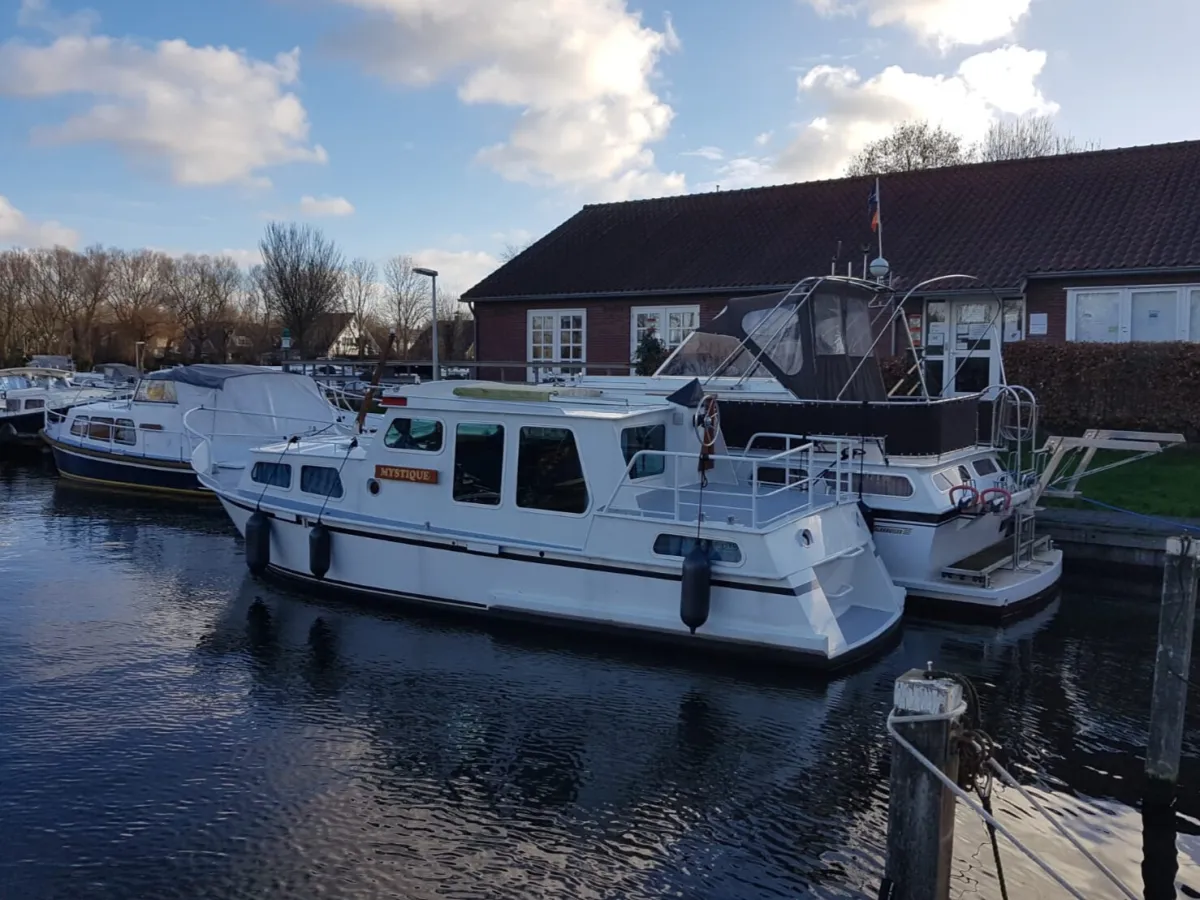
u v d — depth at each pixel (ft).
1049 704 26.84
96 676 29.01
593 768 23.13
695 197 88.38
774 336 37.55
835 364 38.27
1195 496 42.68
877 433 34.96
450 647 31.17
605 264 81.46
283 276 146.51
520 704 26.86
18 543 47.88
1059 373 50.72
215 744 24.32
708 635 29.27
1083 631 32.89
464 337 192.75
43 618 34.86
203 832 20.18
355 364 61.52
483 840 19.93
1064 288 59.72
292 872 18.80
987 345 62.28
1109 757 23.72
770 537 28.30
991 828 17.44
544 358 81.92
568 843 19.84
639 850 19.60
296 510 36.70
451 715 26.14
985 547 37.78
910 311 64.23
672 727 25.38
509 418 32.35
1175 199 61.98
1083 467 40.45
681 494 33.32
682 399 34.19
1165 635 21.06
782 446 36.96
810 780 22.54
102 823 20.52
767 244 75.51
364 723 25.63
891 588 32.32
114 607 36.19
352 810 21.12
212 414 61.36
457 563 33.19
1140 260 57.21
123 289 231.30
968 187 72.54
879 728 25.26
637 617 30.17
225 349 210.79
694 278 74.08
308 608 35.27
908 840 14.67
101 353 218.59
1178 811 21.20
